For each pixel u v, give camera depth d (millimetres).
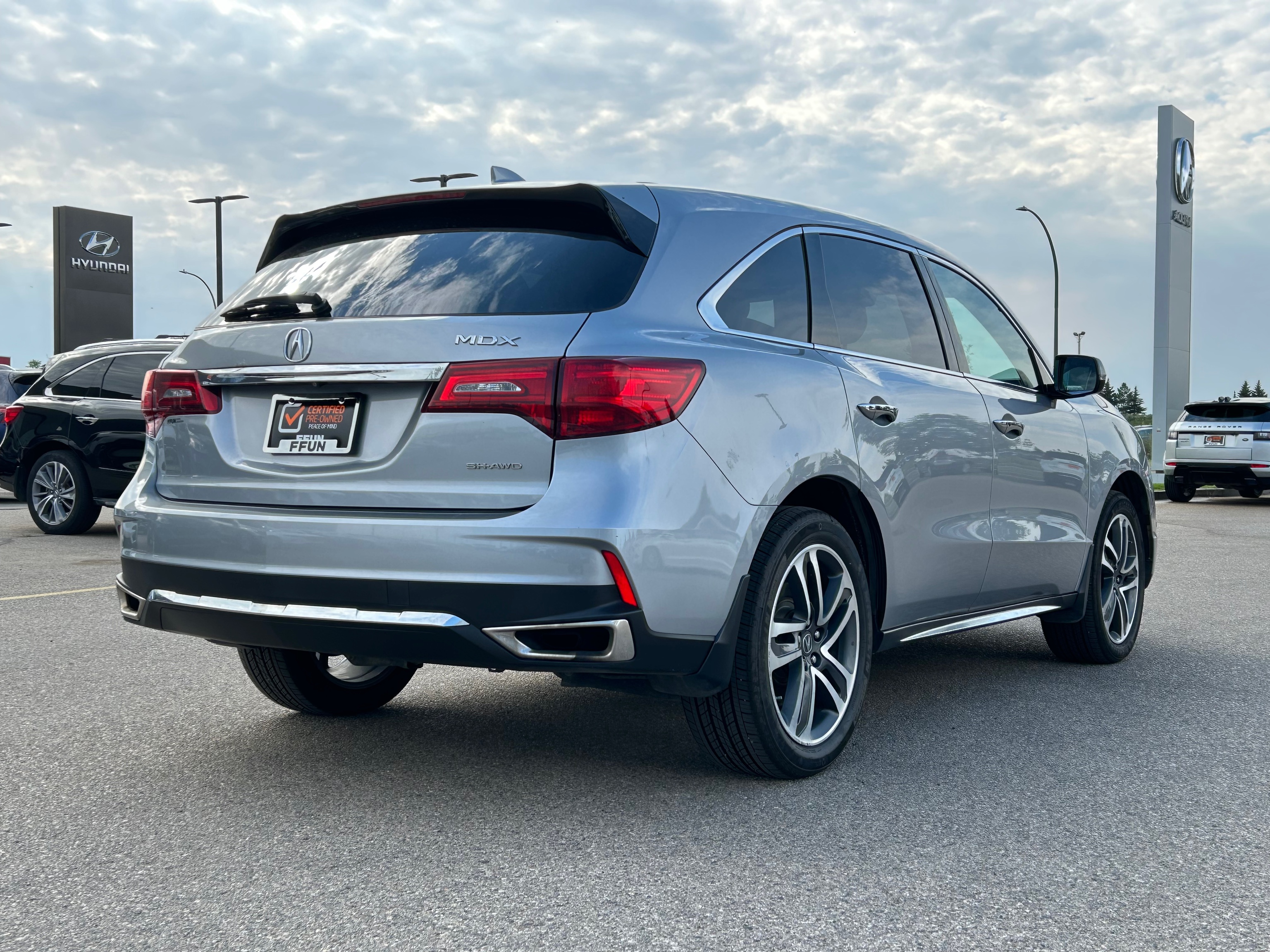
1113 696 4812
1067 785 3514
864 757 3828
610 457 2977
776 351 3537
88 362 11352
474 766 3689
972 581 4434
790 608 3504
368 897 2633
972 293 4871
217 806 3285
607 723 4270
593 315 3096
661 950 2357
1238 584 8547
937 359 4402
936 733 4160
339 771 3633
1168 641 6176
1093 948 2373
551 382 2986
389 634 3037
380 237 3574
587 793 3404
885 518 3844
